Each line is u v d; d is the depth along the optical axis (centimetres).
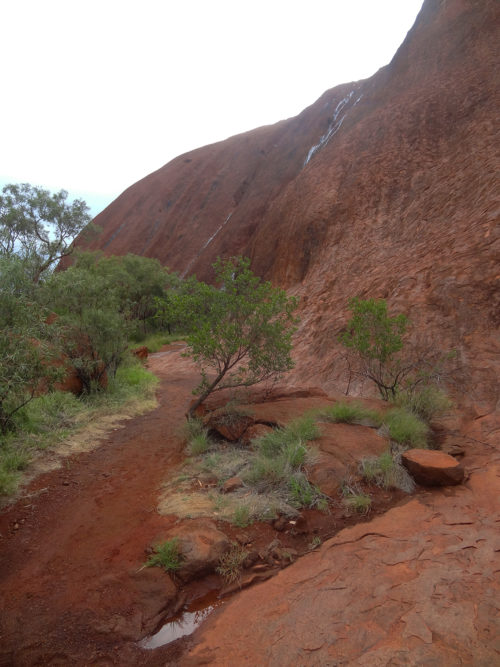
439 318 779
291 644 224
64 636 246
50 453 564
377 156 1941
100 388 903
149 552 320
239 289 617
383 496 384
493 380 598
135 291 2644
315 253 1989
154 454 579
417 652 207
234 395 624
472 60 1881
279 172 4316
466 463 442
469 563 274
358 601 250
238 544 325
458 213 1152
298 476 398
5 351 480
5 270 545
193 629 251
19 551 341
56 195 2198
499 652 204
